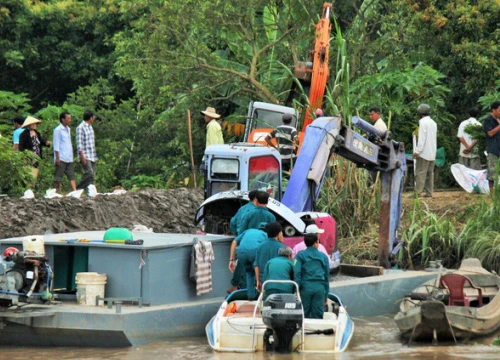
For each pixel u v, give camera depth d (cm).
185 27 8106
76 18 12012
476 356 3772
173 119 8606
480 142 6769
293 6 8244
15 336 3959
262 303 3897
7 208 5556
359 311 4847
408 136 7531
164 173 9012
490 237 5588
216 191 5162
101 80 10588
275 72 8444
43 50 11975
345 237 6025
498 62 7569
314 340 3834
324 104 7200
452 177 7488
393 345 4034
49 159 8606
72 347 3919
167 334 4050
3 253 4266
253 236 4262
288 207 5075
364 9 8369
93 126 9556
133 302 4100
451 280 4434
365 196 6075
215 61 8162
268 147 5291
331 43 8388
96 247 4153
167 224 6150
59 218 5591
